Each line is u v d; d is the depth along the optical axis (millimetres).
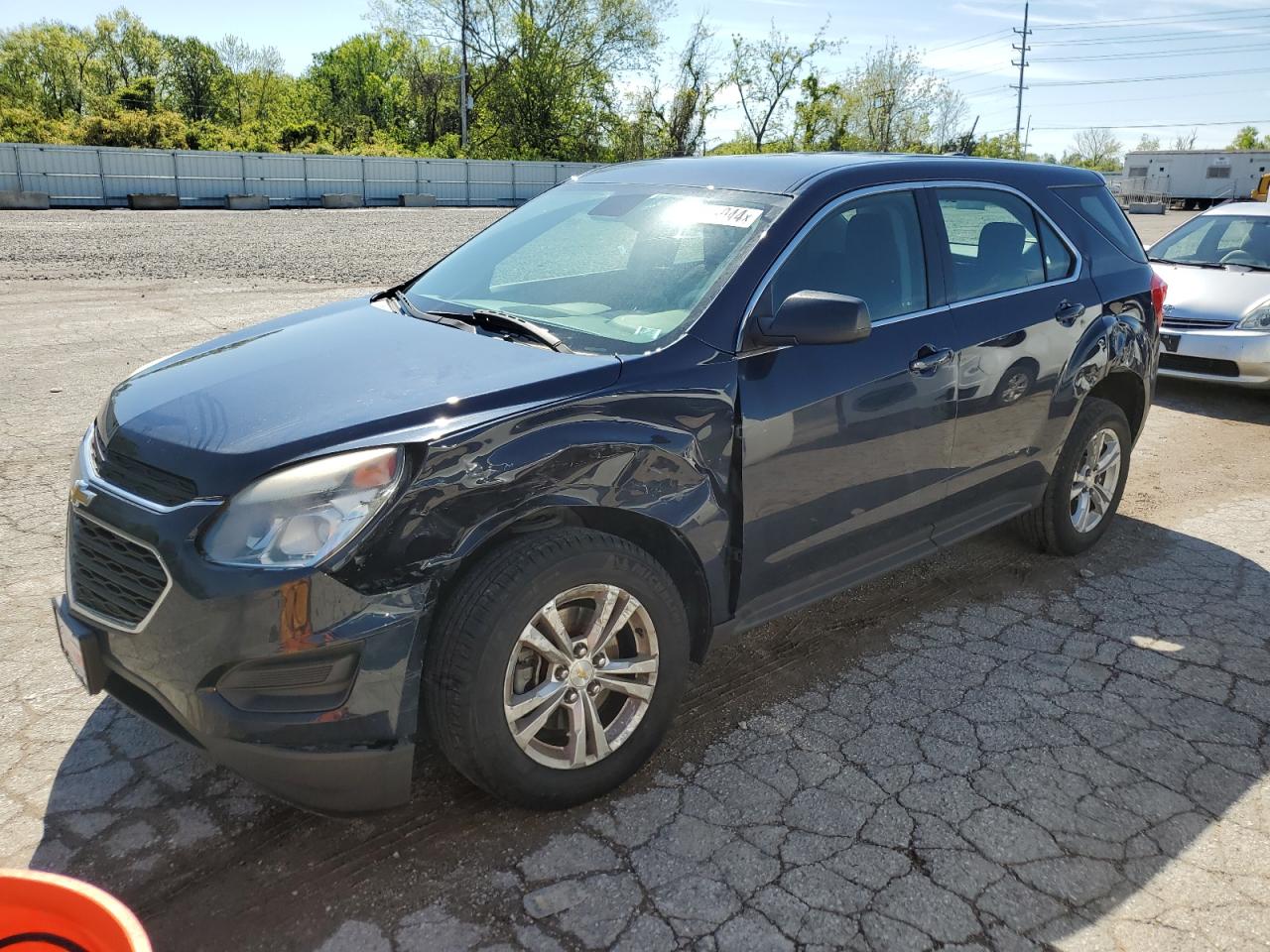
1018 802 2807
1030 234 4113
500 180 39438
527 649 2568
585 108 57812
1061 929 2330
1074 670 3586
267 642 2232
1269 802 2834
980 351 3652
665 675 2795
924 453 3512
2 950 1309
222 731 2266
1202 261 8758
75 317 10250
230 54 78500
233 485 2307
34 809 2676
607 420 2604
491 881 2445
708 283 3031
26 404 6758
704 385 2807
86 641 2494
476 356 2814
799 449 3047
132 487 2461
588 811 2723
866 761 2996
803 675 3516
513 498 2430
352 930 2273
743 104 60906
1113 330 4305
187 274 14164
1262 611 4113
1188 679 3537
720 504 2854
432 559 2324
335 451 2322
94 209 30328
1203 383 8859
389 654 2307
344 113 77250
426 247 19281
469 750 2461
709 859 2539
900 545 3623
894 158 3766
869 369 3229
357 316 3422
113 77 73938
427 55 67125
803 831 2658
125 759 2910
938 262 3627
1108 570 4516
